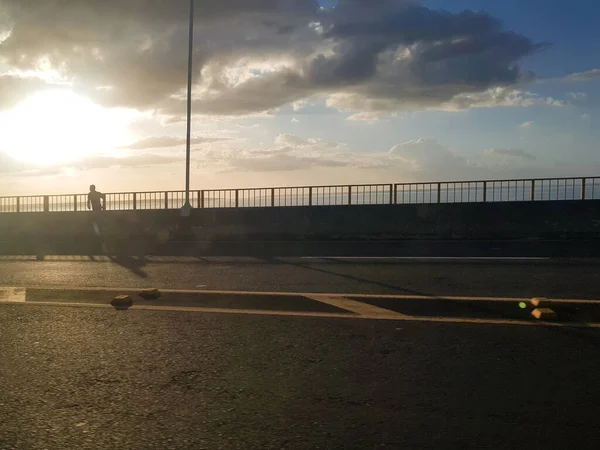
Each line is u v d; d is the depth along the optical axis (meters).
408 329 7.06
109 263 14.16
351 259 13.84
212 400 4.94
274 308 8.47
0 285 11.09
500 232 18.66
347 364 5.80
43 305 8.78
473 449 4.02
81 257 15.73
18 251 18.30
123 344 6.60
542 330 6.96
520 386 5.15
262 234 20.42
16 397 5.07
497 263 12.63
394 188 19.61
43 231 22.78
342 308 8.23
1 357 6.20
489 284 10.06
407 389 5.12
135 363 5.92
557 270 11.51
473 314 7.91
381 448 4.05
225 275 11.66
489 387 5.14
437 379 5.35
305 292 9.53
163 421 4.54
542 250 14.88
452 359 5.91
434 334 6.83
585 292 9.16
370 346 6.39
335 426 4.41
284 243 18.72
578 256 13.54
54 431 4.39
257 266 12.94
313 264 13.07
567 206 18.31
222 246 18.02
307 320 7.58
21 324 7.61
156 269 12.80
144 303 8.88
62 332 7.16
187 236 21.03
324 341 6.60
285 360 5.95
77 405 4.88
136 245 19.05
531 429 4.30
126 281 11.16
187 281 10.98
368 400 4.89
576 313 7.69
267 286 10.23
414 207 19.28
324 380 5.36
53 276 12.18
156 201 22.17
